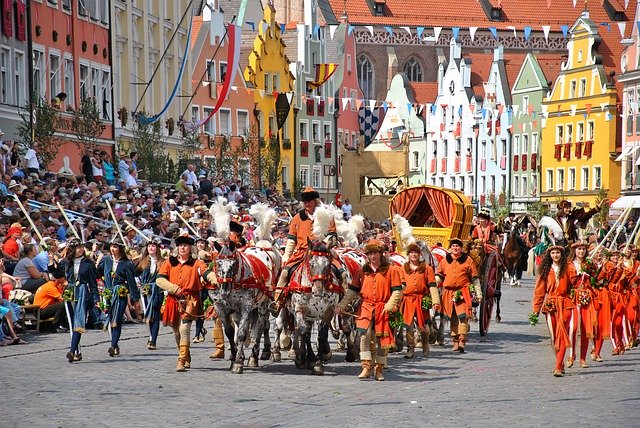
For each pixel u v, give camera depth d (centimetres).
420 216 4412
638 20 13125
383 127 16088
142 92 8838
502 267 4456
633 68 13162
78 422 2205
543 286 2939
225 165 9750
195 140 8919
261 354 3269
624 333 3478
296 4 17650
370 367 2828
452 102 17275
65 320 3962
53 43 7150
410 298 3284
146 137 7775
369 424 2173
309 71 14050
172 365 3080
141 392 2594
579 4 19662
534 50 19850
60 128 7069
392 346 2775
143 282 3475
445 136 17450
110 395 2548
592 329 3045
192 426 2166
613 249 3662
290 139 13450
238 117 11775
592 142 14512
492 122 16438
